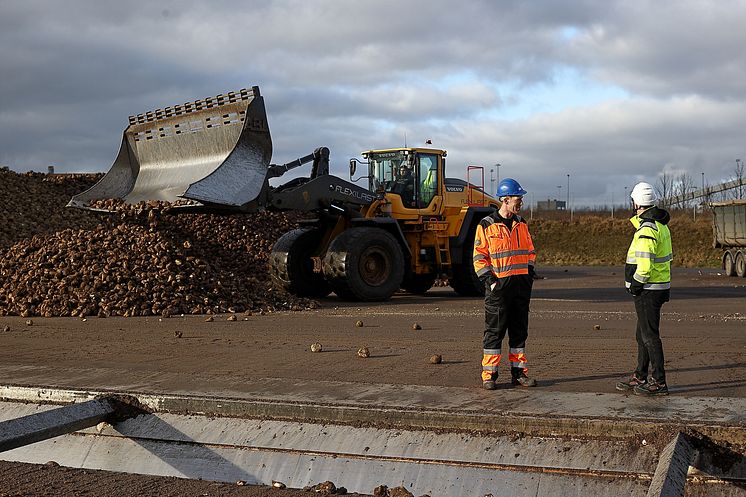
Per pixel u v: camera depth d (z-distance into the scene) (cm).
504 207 816
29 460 752
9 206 2378
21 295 1631
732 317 1470
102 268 1669
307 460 676
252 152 1609
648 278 755
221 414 744
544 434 648
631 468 604
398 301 1922
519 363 820
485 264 806
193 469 704
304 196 1770
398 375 889
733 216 2792
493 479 625
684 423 626
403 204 1991
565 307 1709
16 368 950
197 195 1477
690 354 1016
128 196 1731
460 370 921
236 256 2306
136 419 766
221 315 1577
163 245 1752
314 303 1756
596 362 966
